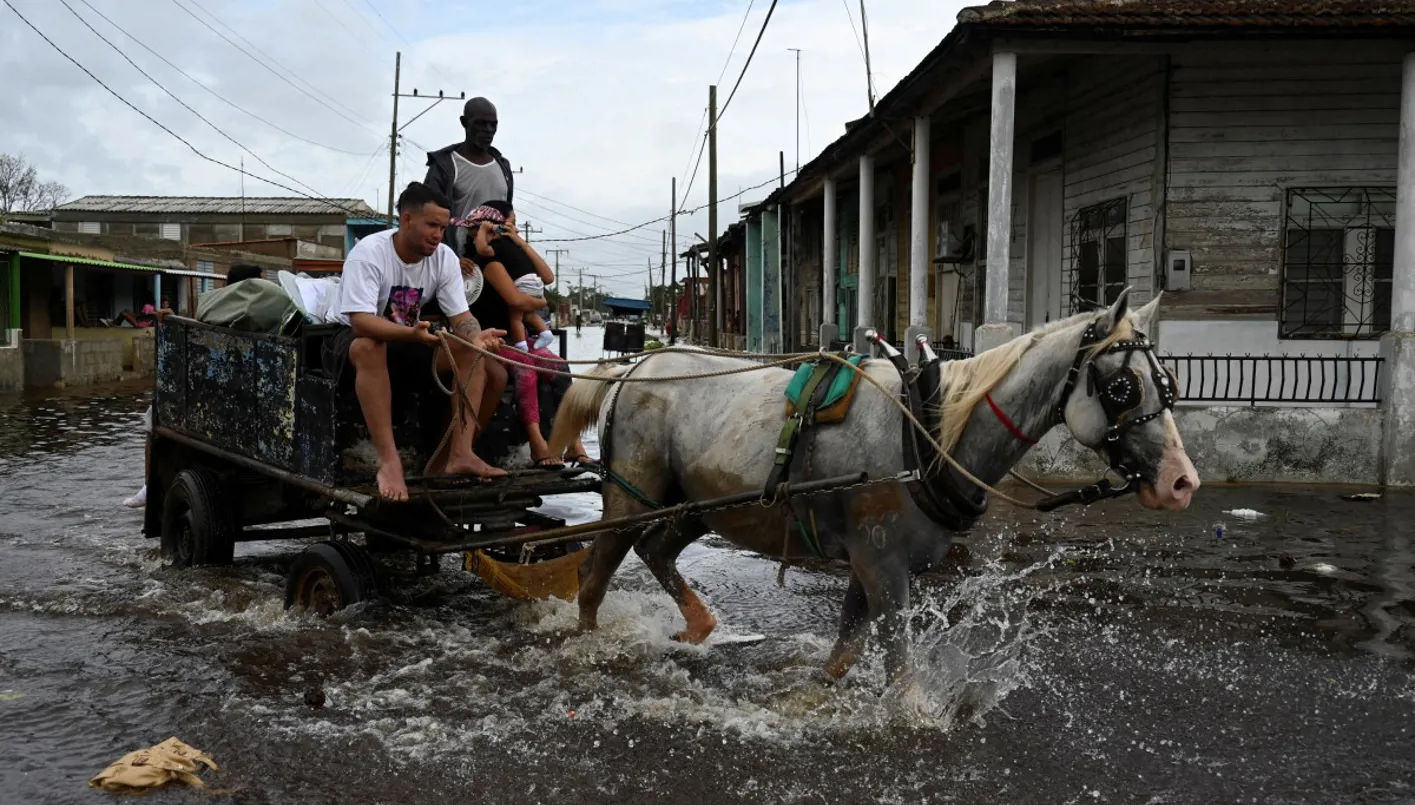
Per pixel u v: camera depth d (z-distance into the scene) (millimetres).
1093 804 4207
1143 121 13258
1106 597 7105
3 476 12383
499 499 6465
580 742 4770
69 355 26250
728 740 4793
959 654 5910
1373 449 11578
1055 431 11586
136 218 57438
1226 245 12953
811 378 5148
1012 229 16906
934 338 19156
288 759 4586
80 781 4359
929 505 4750
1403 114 11555
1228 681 5570
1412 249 11492
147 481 8539
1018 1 11672
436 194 6000
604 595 6641
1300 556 8180
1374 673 5684
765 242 30078
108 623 6520
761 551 5480
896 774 4461
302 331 6410
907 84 14094
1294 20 11148
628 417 5863
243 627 6410
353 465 6242
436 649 6035
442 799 4238
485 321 7418
